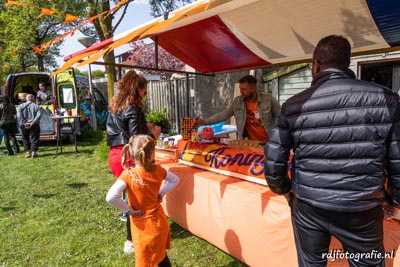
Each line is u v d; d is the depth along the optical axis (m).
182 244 3.13
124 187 2.21
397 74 5.57
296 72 6.67
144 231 2.24
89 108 11.30
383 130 1.29
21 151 8.74
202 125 3.71
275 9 2.76
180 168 3.19
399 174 1.32
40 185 5.38
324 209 1.41
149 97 12.27
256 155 2.63
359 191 1.34
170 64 14.59
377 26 2.84
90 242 3.28
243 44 3.87
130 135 2.66
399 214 1.63
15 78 9.84
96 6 7.54
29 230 3.61
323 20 2.86
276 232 2.15
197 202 2.87
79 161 7.16
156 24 2.13
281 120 1.52
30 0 7.50
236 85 7.77
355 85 1.34
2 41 13.20
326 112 1.36
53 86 8.81
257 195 2.31
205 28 3.48
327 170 1.38
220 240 2.66
